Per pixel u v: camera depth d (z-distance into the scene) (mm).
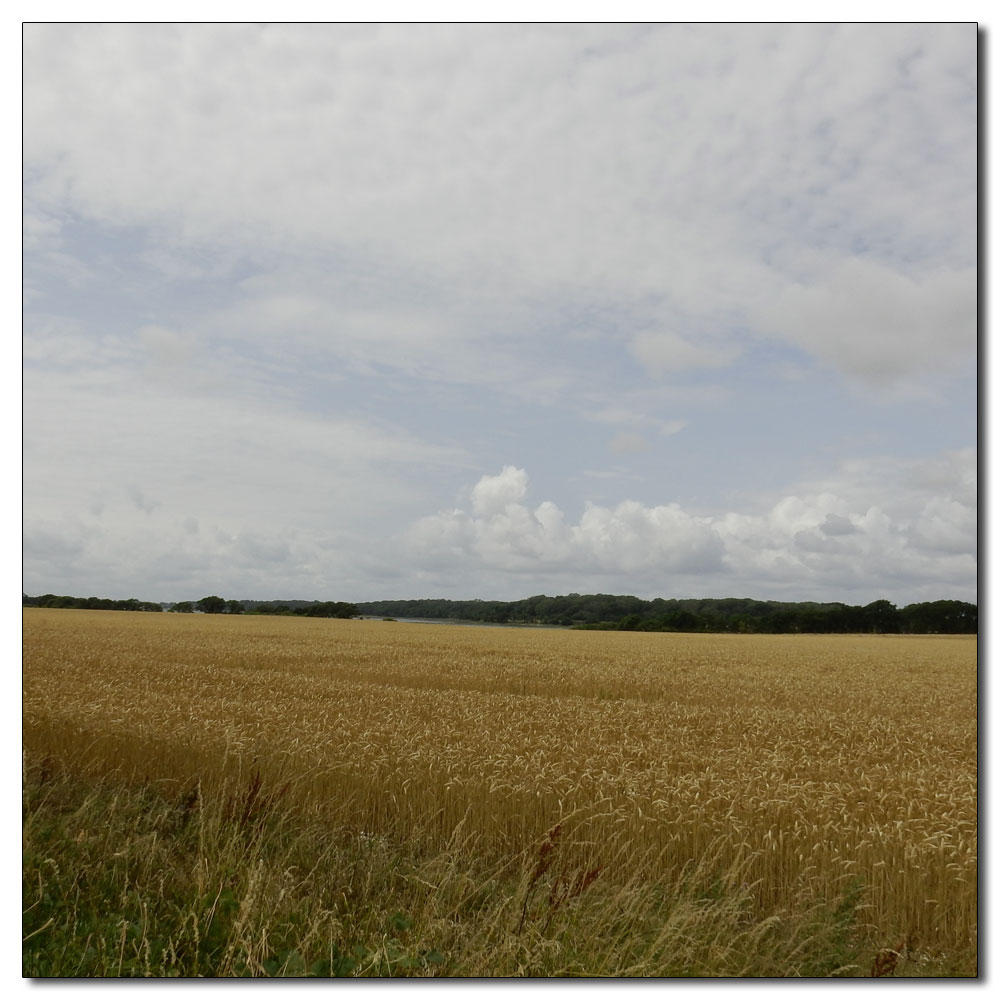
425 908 6449
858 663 40781
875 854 7988
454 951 6035
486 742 13367
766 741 15648
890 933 7156
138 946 5637
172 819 9078
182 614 102438
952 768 13508
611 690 25812
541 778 10203
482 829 9164
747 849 8148
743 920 7199
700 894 7430
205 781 10758
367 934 6242
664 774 10938
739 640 67688
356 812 9727
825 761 13188
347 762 11016
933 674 34438
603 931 6410
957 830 8625
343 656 35844
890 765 13570
